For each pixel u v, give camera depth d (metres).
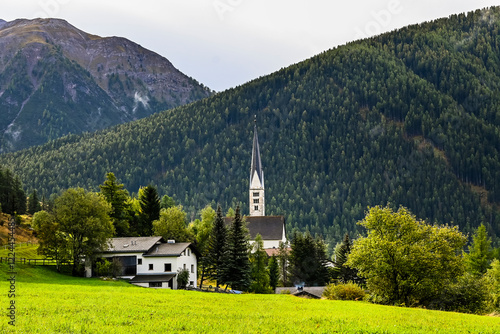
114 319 35.38
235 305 50.19
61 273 90.25
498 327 41.06
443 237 68.19
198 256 105.94
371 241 68.38
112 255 95.38
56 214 94.38
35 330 30.55
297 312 45.22
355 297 74.56
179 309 43.53
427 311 53.09
